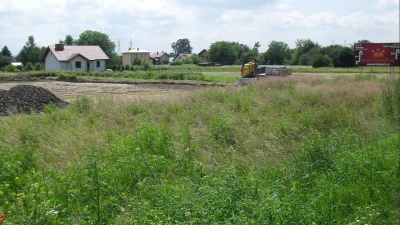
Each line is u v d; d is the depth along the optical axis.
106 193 8.19
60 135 12.87
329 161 10.30
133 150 10.79
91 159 8.46
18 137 12.68
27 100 20.92
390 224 7.48
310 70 65.69
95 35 101.19
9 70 76.81
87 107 17.80
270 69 39.06
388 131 14.62
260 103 19.41
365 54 46.00
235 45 132.00
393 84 26.66
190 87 38.94
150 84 43.34
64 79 50.00
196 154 11.52
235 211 7.41
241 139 13.03
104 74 56.50
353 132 14.21
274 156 11.43
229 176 8.91
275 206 7.30
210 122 14.59
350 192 8.55
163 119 15.91
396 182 9.30
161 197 7.95
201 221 6.88
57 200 7.49
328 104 19.98
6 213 6.99
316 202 7.92
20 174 9.07
